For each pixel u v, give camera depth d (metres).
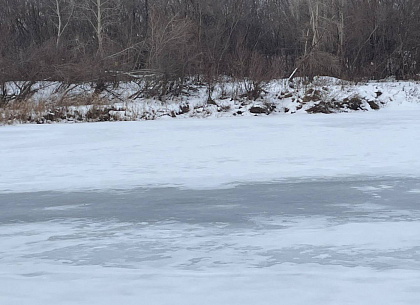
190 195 12.05
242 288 5.52
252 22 60.28
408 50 57.16
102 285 5.68
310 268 6.46
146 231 8.75
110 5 57.09
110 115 40.75
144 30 52.69
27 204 11.45
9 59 45.75
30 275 6.21
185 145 22.05
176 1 57.00
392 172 14.62
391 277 5.90
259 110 43.16
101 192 12.69
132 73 47.31
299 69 50.25
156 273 6.21
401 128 27.33
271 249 7.45
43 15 60.06
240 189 12.65
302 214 9.87
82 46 50.91
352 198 11.32
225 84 46.53
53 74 44.97
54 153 20.34
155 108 42.25
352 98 44.41
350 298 5.16
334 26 56.16
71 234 8.66
